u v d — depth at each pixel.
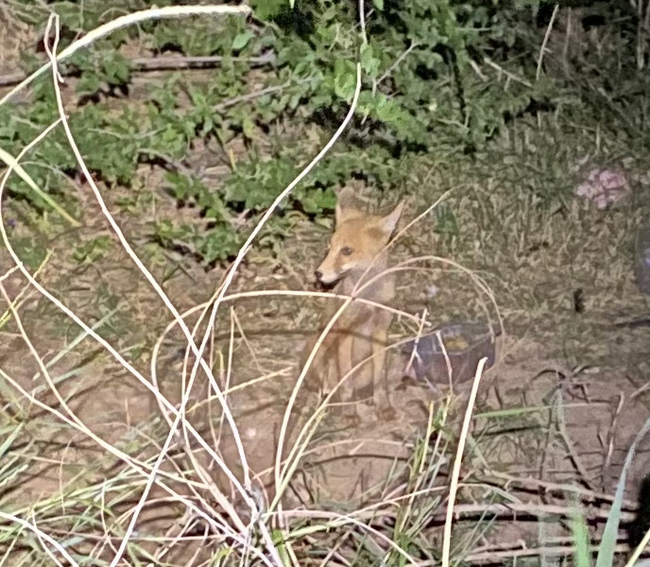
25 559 2.50
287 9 3.67
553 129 5.43
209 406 2.91
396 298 4.54
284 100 4.14
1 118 3.92
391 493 2.64
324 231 4.85
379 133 4.59
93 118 4.13
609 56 5.63
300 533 2.37
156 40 4.49
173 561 2.70
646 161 5.41
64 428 3.31
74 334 4.20
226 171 4.93
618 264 5.03
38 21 4.36
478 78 4.95
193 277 4.73
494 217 5.17
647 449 3.46
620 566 2.49
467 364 3.90
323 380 3.64
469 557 2.53
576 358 4.21
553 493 3.07
